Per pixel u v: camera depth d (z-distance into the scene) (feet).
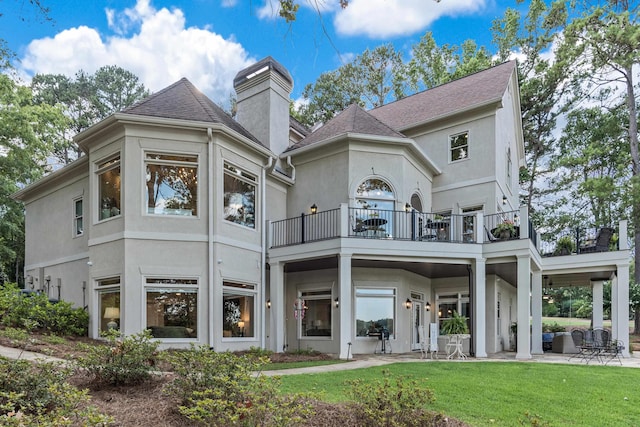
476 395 20.89
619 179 80.33
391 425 14.61
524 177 91.50
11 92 61.21
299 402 15.74
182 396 15.85
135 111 35.32
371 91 101.96
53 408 13.93
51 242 47.93
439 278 53.11
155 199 34.96
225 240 36.65
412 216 40.57
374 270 44.83
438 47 95.09
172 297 34.42
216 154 36.45
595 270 46.85
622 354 43.75
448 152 53.01
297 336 46.09
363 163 44.24
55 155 104.12
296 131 59.72
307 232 45.78
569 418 17.53
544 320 115.85
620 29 64.08
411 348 46.62
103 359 18.43
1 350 24.56
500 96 48.96
